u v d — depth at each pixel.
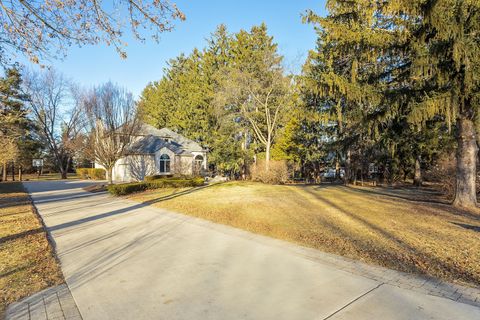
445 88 9.25
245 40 27.44
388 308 3.00
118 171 27.36
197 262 4.55
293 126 25.31
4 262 4.57
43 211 9.91
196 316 2.88
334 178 32.00
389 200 11.32
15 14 4.70
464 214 8.09
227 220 7.91
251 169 23.88
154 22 5.14
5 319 2.89
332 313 2.90
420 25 9.70
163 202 11.70
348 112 14.38
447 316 2.82
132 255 4.96
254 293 3.40
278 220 7.66
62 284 3.75
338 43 11.41
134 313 2.96
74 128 35.69
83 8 4.83
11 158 18.12
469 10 7.98
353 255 4.77
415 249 4.96
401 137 16.44
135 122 19.27
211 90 32.22
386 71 12.23
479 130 8.69
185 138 34.62
